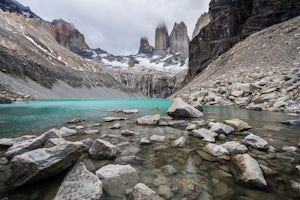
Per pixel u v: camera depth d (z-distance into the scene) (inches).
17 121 390.0
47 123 363.6
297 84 560.1
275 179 129.2
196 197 109.0
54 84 2871.6
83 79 4183.1
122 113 539.2
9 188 118.0
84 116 474.0
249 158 144.9
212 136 240.1
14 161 123.0
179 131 283.6
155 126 323.6
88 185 110.8
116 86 5275.6
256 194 112.2
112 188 116.1
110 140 231.6
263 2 1909.4
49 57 4566.9
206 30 2571.4
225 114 466.0
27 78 2256.4
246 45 1438.2
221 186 121.3
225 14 2420.0
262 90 645.3
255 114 460.1
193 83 1763.0
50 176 130.0
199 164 157.4
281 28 1294.3
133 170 137.6
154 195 102.8
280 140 229.3
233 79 901.8
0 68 1843.0
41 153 133.0
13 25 5315.0
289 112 483.8
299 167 144.8
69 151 142.0
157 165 155.4
